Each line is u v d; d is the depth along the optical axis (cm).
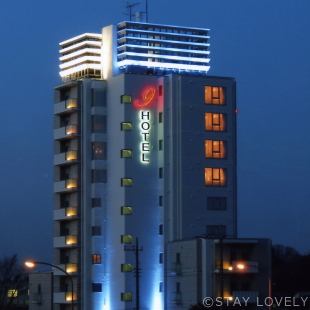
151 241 10281
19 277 15375
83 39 11344
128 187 10250
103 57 10881
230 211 10400
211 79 10488
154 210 10344
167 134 10325
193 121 10350
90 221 10488
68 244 10612
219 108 10506
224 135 10488
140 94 10444
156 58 10819
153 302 10181
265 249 9519
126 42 10719
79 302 10419
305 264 12925
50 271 11194
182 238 10088
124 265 10131
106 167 10550
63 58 11581
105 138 10588
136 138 10375
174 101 10338
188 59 10919
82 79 10725
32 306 11512
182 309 9531
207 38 11144
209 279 9250
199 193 10281
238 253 9431
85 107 10644
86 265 10419
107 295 10325
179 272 9650
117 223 10312
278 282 11950
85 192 10525
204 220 10262
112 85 10588
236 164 10544
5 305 15000
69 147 10906
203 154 10356
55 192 10894
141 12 11325
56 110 10956
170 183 10256
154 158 10419
